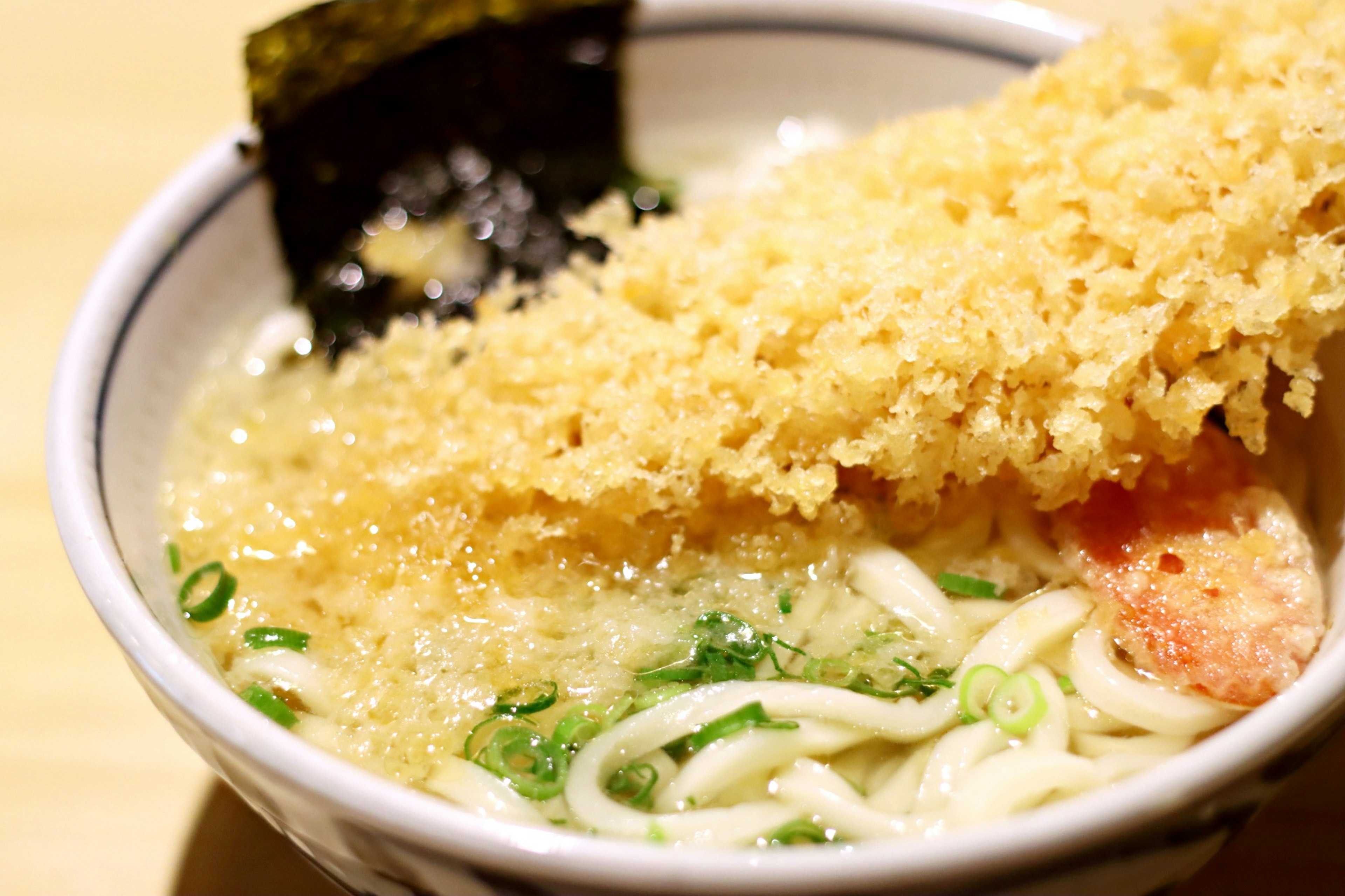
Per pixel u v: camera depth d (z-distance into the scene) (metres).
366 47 0.38
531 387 0.33
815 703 0.31
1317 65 0.31
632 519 0.32
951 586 0.32
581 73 0.40
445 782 0.30
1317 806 0.32
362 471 0.33
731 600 0.32
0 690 0.34
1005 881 0.26
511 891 0.26
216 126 0.44
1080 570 0.32
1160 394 0.31
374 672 0.31
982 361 0.31
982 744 0.30
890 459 0.32
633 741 0.30
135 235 0.35
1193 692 0.30
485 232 0.39
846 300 0.32
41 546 0.36
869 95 0.40
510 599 0.32
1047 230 0.32
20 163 0.43
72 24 0.47
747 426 0.32
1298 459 0.32
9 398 0.38
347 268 0.38
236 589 0.32
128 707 0.34
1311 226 0.31
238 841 0.32
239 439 0.35
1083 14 0.46
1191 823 0.27
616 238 0.36
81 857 0.32
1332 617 0.30
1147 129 0.32
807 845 0.29
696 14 0.40
